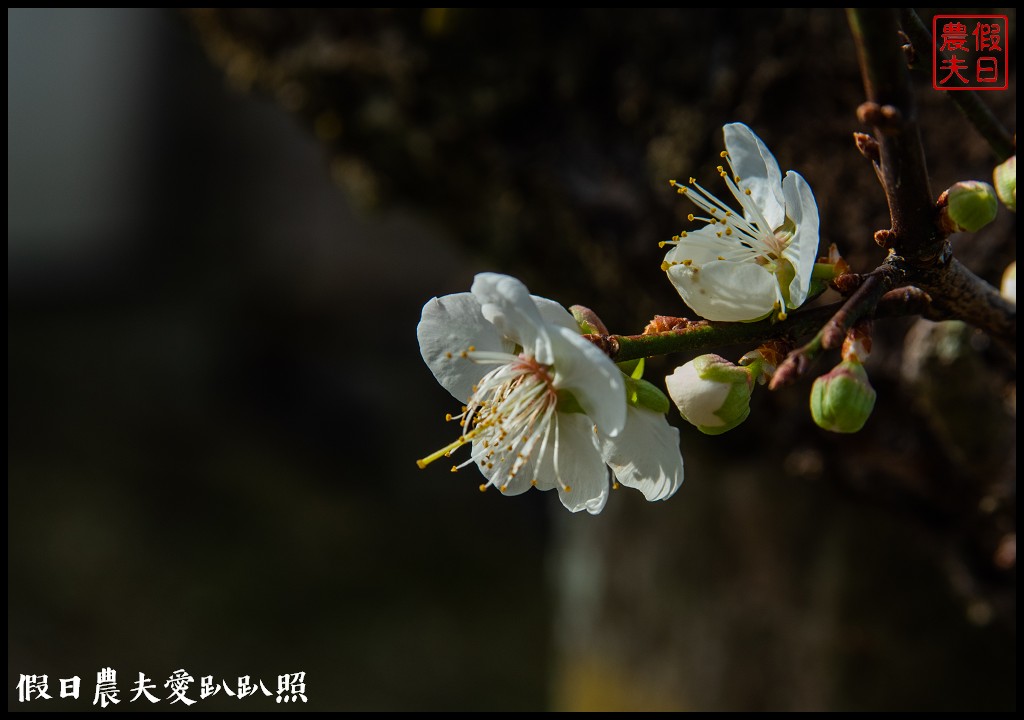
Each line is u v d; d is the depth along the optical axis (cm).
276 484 122
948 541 37
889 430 36
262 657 95
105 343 142
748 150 29
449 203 40
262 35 40
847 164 35
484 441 29
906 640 44
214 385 135
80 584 100
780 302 28
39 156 153
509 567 112
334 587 106
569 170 37
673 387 28
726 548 49
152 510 114
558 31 37
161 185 146
